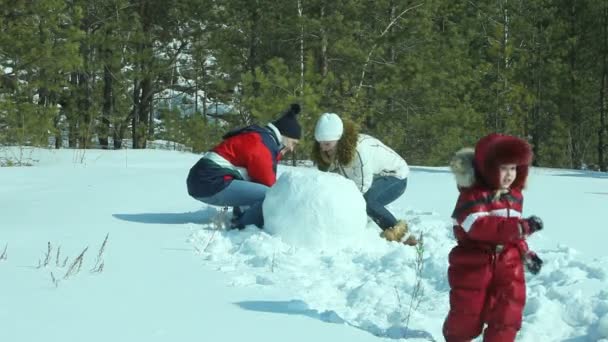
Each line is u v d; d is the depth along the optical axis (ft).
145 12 101.86
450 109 100.12
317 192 25.85
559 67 112.98
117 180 45.85
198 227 29.99
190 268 22.99
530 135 120.98
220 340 16.47
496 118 109.40
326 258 24.26
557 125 119.96
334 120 27.48
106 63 97.76
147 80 106.01
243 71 101.91
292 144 31.55
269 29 95.96
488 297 15.99
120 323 17.44
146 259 24.09
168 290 20.39
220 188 29.66
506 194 15.70
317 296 20.17
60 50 83.87
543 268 22.49
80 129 102.37
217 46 99.96
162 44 105.19
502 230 15.31
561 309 18.22
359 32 95.55
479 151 15.51
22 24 82.74
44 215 33.12
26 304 18.74
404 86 96.58
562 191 43.83
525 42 114.52
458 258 16.08
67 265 23.04
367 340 16.70
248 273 22.50
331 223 25.55
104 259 23.97
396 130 97.96
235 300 19.58
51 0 82.79
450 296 16.29
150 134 111.24
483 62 109.40
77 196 39.11
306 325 17.61
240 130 31.04
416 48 99.66
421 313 18.67
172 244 26.53
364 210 26.55
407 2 98.27
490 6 112.88
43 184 44.91
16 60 82.48
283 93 82.64
